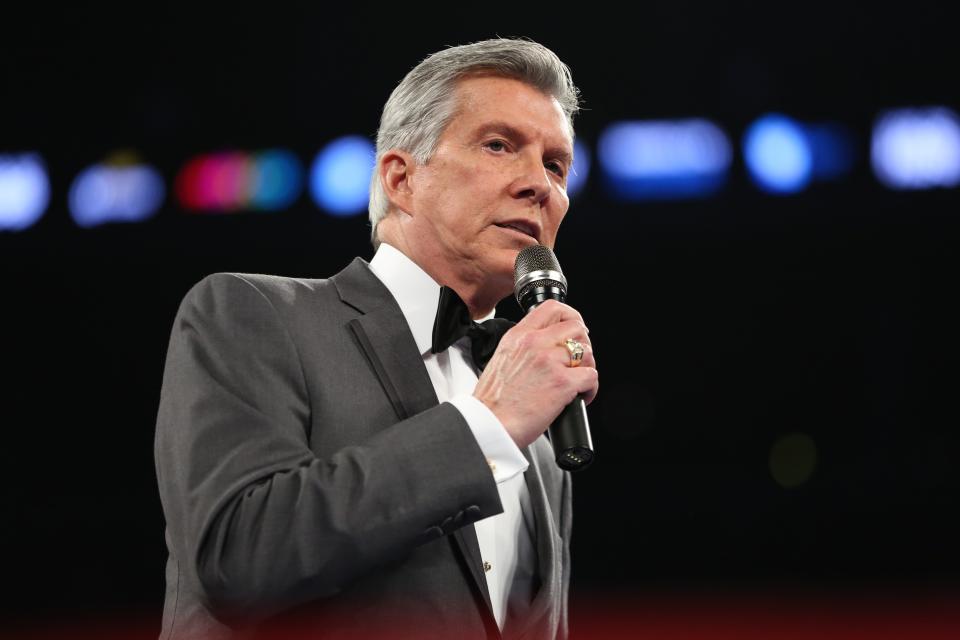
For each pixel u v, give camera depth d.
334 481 4.60
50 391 24.78
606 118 21.89
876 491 20.91
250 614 4.57
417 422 4.83
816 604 19.11
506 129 6.06
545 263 5.82
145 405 24.84
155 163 22.20
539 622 5.68
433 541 5.10
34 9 21.44
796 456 24.88
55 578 20.69
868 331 25.28
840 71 21.56
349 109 22.28
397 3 21.62
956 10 20.64
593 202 21.77
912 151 21.33
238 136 22.31
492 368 5.12
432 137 6.14
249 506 4.57
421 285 6.03
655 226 21.80
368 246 21.81
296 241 21.92
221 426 4.86
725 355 26.08
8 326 24.30
